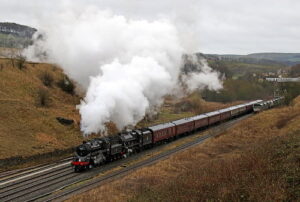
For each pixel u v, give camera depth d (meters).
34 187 23.84
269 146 23.66
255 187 15.85
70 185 24.53
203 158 31.50
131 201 18.56
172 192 18.45
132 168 29.59
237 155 28.09
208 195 16.92
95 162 30.14
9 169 29.45
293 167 17.22
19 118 39.31
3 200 20.80
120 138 34.69
